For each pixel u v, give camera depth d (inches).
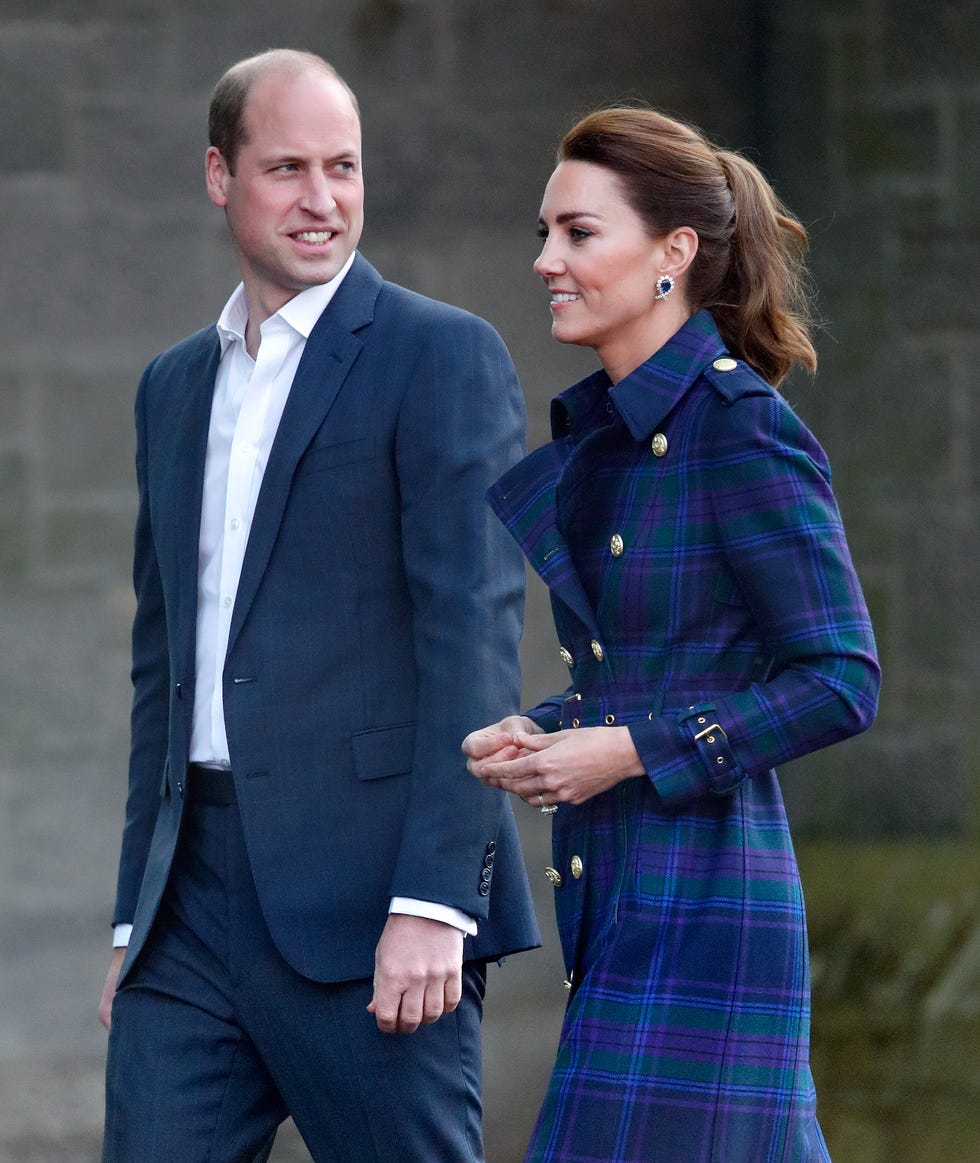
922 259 916.0
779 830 325.7
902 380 919.7
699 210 334.6
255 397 403.2
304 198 395.9
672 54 963.3
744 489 314.7
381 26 946.1
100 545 924.6
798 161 934.4
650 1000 313.6
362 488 389.4
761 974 313.4
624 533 325.7
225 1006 396.2
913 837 920.3
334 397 393.7
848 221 923.4
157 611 442.0
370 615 390.0
